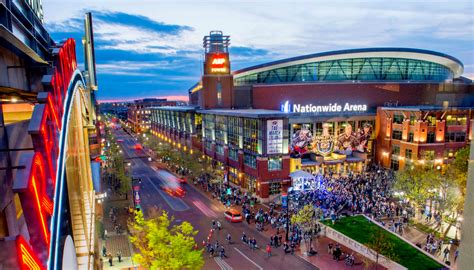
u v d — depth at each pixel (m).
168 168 90.19
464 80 120.06
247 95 94.88
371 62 95.81
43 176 9.92
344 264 36.34
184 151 103.62
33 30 14.63
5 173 11.88
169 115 134.38
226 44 93.94
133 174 83.25
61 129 14.03
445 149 68.56
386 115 77.19
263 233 44.97
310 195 56.09
